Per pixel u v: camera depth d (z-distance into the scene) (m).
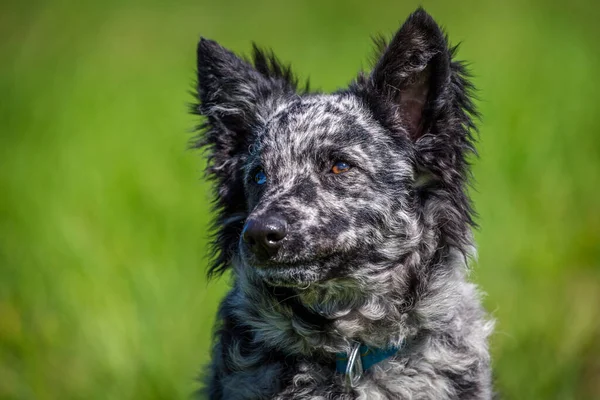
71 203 17.20
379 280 8.62
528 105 20.58
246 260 8.16
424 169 8.79
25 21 38.28
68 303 13.83
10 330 13.41
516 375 11.91
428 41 8.45
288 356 8.70
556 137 18.73
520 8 34.38
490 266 14.24
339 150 8.73
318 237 8.21
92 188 17.83
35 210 17.00
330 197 8.54
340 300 8.65
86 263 14.80
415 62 8.68
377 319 8.59
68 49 33.31
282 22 36.88
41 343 13.23
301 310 8.64
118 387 12.22
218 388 9.22
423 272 8.70
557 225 15.66
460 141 8.63
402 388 8.48
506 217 15.56
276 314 8.62
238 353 8.77
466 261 8.77
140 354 12.59
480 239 14.85
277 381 8.58
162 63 30.09
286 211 8.20
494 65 24.81
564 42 27.53
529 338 12.50
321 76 24.58
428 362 8.52
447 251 8.81
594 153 18.64
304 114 9.02
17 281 14.58
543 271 14.22
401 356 8.55
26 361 12.87
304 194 8.45
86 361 12.84
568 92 21.83
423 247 8.76
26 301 14.06
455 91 8.51
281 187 8.55
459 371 8.55
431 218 8.77
